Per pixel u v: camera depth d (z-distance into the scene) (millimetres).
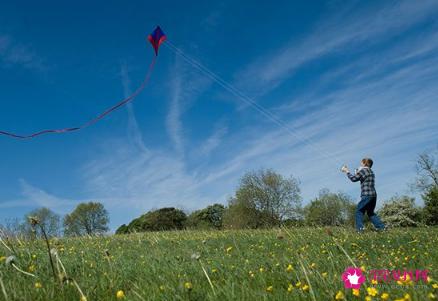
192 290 3932
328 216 55156
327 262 5586
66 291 3936
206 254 7637
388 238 8945
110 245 10219
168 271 5199
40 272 4977
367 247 7746
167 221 59094
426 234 10062
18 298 3721
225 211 56719
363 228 11180
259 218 53000
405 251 7172
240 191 53969
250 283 4281
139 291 4078
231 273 4879
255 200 53000
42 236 11148
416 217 38406
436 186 40375
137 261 6453
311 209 56156
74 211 58688
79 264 5840
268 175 53562
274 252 7434
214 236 12000
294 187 53594
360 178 11344
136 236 13172
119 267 5711
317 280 4023
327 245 8016
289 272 4699
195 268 5203
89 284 4391
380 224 11375
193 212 63156
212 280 4660
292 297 3578
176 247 9242
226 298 3635
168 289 3994
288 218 52719
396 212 38812
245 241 9984
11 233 9477
